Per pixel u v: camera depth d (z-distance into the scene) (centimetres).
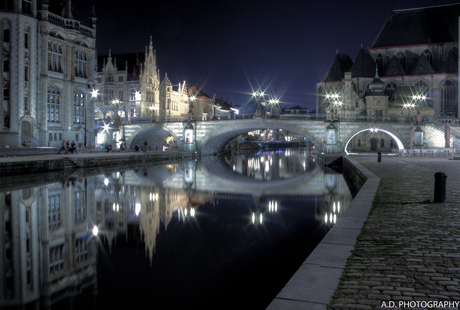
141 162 5169
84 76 6419
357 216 1055
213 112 12731
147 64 9006
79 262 1088
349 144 8600
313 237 1387
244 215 1789
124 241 1314
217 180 3366
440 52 9419
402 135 6228
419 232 880
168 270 1027
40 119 5541
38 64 5522
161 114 9738
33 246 1234
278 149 13062
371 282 573
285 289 543
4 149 4378
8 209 1806
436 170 2617
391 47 9738
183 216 1766
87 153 5519
